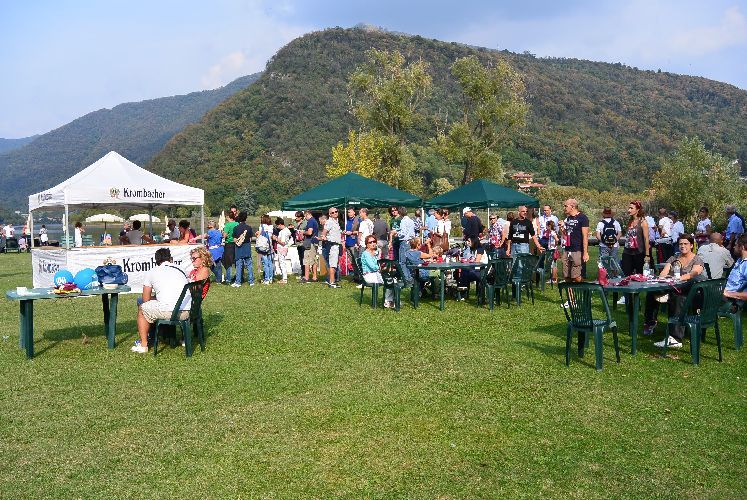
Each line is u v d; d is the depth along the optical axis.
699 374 6.56
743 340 7.89
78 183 13.69
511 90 37.78
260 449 4.71
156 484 4.14
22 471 4.36
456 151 37.47
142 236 17.12
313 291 13.49
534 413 5.43
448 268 10.67
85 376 6.77
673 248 15.66
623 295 10.91
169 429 5.14
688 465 4.36
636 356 7.35
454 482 4.13
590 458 4.48
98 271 8.17
